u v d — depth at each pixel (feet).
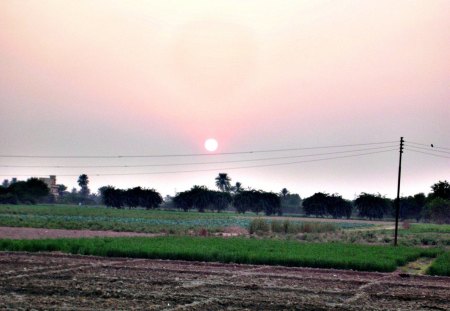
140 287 96.27
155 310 74.43
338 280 117.50
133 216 475.72
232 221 448.65
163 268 128.06
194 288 98.17
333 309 81.35
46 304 75.97
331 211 653.30
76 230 271.49
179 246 172.86
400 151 239.71
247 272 126.93
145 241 192.03
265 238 246.27
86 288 91.71
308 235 277.03
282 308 80.69
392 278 124.98
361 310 81.35
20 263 127.54
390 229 409.69
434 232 366.63
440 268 136.56
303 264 145.59
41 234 234.99
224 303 82.74
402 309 83.82
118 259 145.79
